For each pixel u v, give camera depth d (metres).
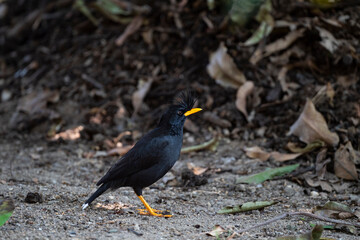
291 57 12.59
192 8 14.33
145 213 7.94
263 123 11.67
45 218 7.38
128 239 6.60
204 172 10.28
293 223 7.53
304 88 11.89
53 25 16.73
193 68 13.37
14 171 10.53
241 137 11.70
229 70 12.34
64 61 15.28
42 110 13.63
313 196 8.97
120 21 14.95
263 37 12.55
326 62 12.15
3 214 6.78
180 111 8.27
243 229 6.99
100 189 7.82
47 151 11.97
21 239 6.44
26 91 15.02
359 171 9.70
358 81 11.78
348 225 7.24
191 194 9.12
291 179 9.73
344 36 12.27
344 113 11.09
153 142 7.98
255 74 12.44
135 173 7.95
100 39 15.27
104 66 14.41
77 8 15.62
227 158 10.91
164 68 13.67
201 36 13.67
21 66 16.16
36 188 9.08
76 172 10.60
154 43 14.25
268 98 11.95
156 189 9.59
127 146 11.65
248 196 9.02
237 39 13.09
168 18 14.45
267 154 10.62
